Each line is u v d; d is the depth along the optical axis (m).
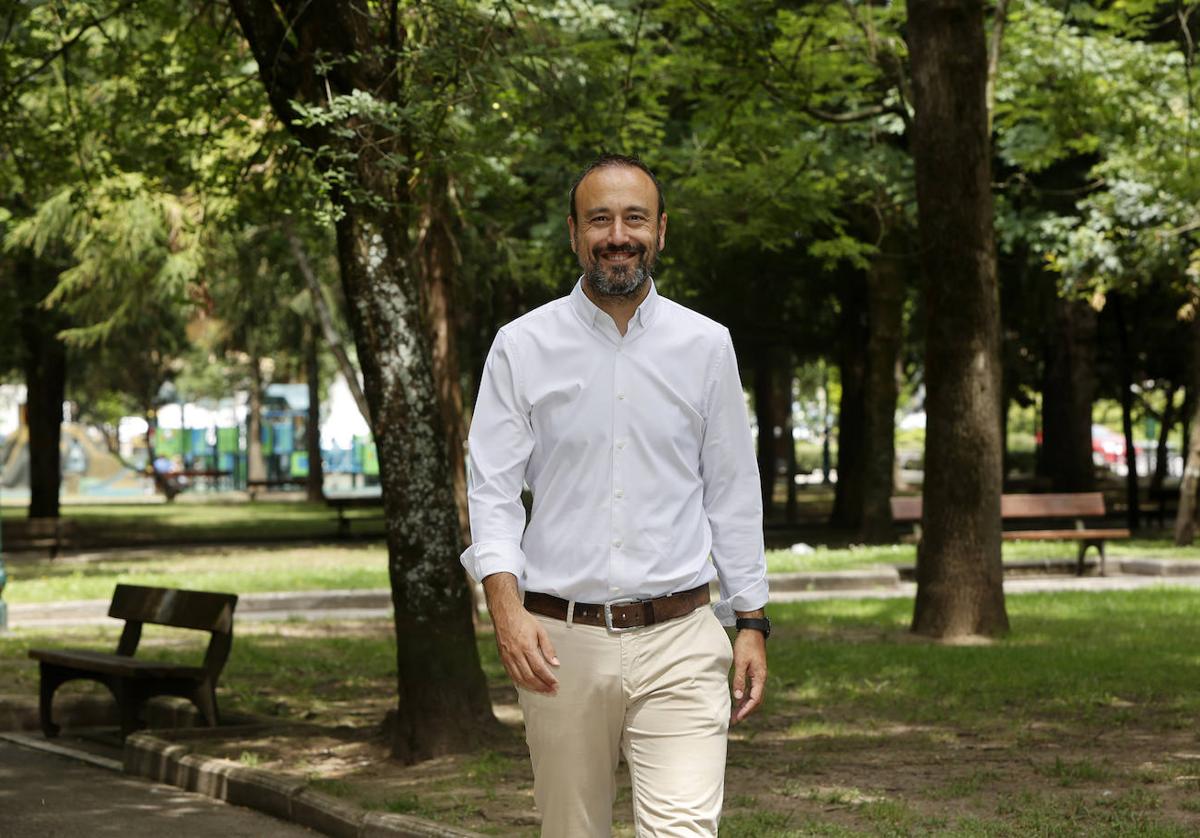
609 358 3.85
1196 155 18.39
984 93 12.77
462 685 8.66
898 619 14.85
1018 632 13.56
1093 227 22.06
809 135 20.33
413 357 8.75
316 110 8.38
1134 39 22.06
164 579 19.81
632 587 3.80
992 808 6.98
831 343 31.62
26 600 17.31
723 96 14.45
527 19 11.84
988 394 13.16
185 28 12.22
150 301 24.89
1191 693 10.24
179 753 8.73
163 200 20.38
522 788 7.63
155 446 66.81
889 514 25.06
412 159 9.21
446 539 8.73
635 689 3.83
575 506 3.84
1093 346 29.27
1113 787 7.43
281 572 20.78
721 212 17.86
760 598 3.99
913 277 27.70
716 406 3.94
